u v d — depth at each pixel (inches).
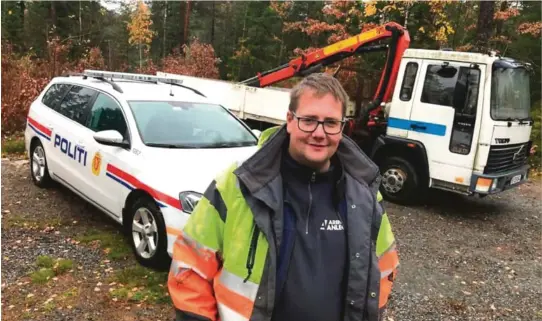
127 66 788.0
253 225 62.1
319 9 1270.9
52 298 142.9
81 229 200.1
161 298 145.0
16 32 1196.5
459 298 167.3
